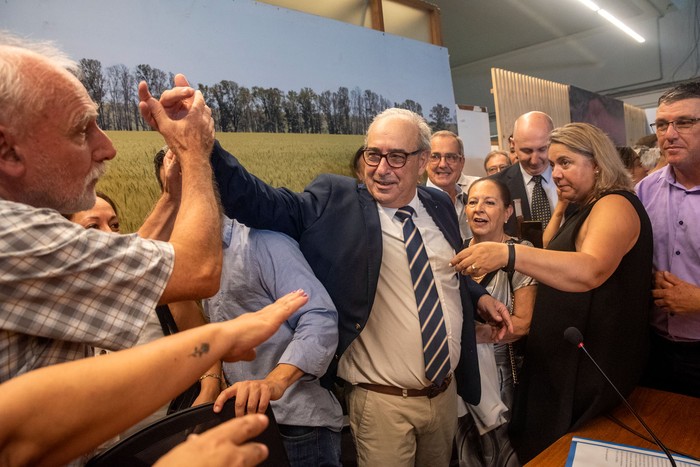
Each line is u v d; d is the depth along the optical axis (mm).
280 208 1419
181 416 788
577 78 9812
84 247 609
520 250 1316
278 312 683
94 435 495
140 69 1711
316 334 1284
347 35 2463
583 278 1311
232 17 1995
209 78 1902
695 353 1635
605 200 1439
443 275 1562
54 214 612
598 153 1486
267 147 2105
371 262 1430
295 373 1223
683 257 1721
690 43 8617
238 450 444
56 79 636
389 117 1470
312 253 1449
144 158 1729
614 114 7398
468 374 1632
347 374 1566
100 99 1615
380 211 1533
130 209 1691
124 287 641
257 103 2061
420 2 2975
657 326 1706
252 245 1417
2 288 562
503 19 8680
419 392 1525
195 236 752
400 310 1503
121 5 1675
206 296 759
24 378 465
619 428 1289
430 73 2941
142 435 737
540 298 1529
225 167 1262
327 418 1459
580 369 1422
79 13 1578
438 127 2984
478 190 1983
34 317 580
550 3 8156
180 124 865
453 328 1555
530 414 1521
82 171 675
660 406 1393
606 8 8477
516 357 1771
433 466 1663
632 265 1419
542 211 2947
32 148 623
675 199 1749
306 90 2260
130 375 511
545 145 2877
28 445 453
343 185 1528
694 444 1178
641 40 8641
